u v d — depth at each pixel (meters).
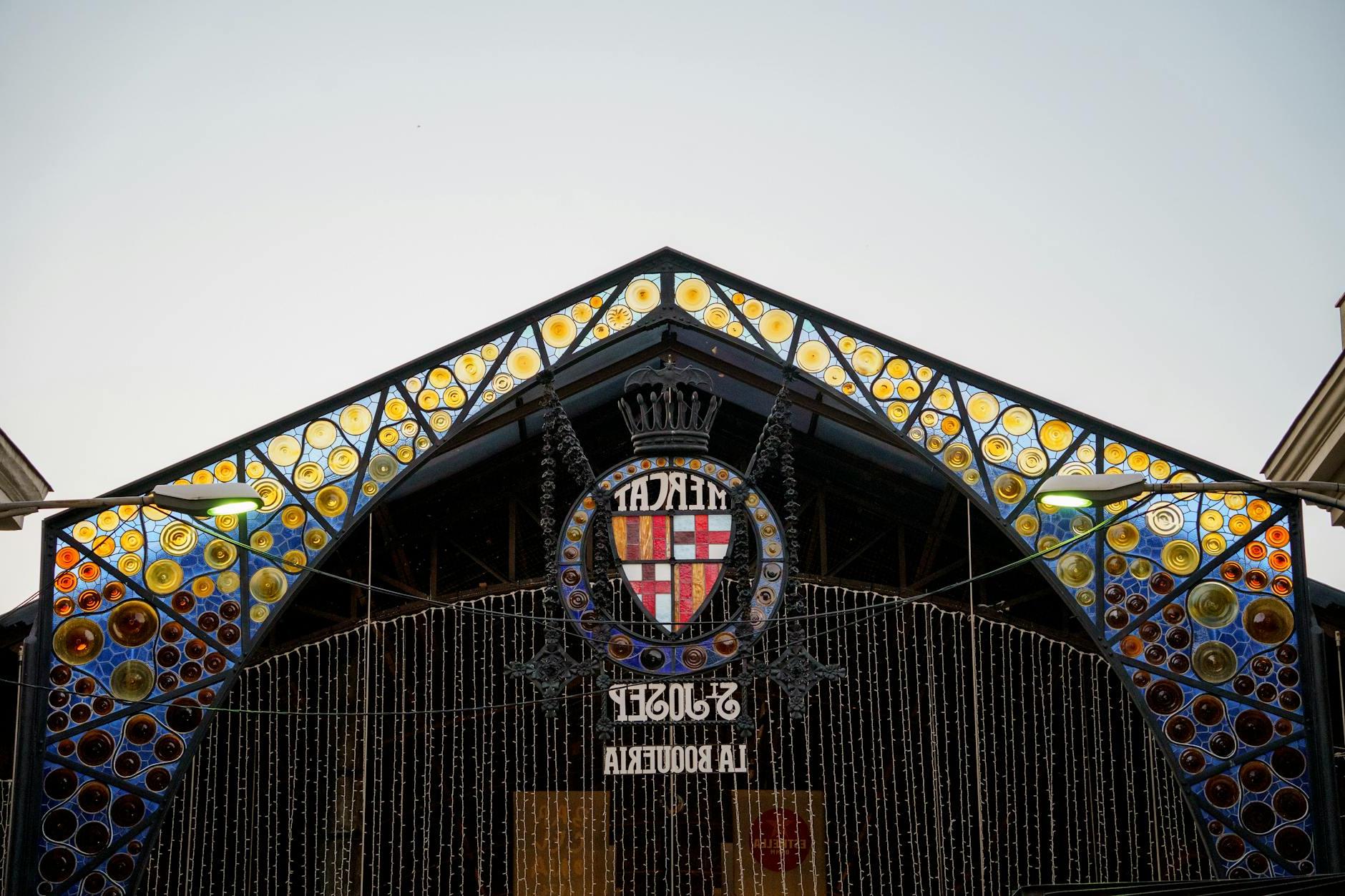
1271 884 15.09
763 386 28.77
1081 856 33.09
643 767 33.12
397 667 31.77
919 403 25.67
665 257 26.30
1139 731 33.06
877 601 31.86
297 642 30.11
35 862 24.22
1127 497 19.89
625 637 24.02
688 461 24.52
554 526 25.89
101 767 24.58
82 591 25.02
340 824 32.28
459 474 31.11
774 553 24.39
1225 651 24.56
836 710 34.50
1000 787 33.59
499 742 35.06
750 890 31.66
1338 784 26.92
